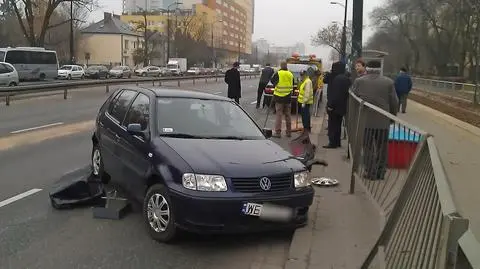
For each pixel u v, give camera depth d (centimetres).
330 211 653
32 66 4075
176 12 11050
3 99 2345
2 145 1108
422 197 338
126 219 619
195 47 10850
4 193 718
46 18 4778
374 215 638
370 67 827
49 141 1191
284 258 518
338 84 1148
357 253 511
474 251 185
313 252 514
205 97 714
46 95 2739
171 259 505
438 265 238
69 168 895
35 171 864
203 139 614
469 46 6431
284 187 552
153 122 626
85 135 1312
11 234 555
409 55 9700
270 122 1770
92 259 495
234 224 523
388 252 391
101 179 731
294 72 2300
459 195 742
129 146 639
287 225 553
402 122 561
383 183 598
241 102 2597
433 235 274
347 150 1069
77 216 625
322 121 1892
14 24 8950
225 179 525
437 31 7650
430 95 4772
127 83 3375
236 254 527
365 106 700
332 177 848
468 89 3956
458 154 1152
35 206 661
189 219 519
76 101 2388
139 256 508
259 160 567
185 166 534
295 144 1102
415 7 7794
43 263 481
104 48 11269
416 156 400
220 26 14425
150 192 561
